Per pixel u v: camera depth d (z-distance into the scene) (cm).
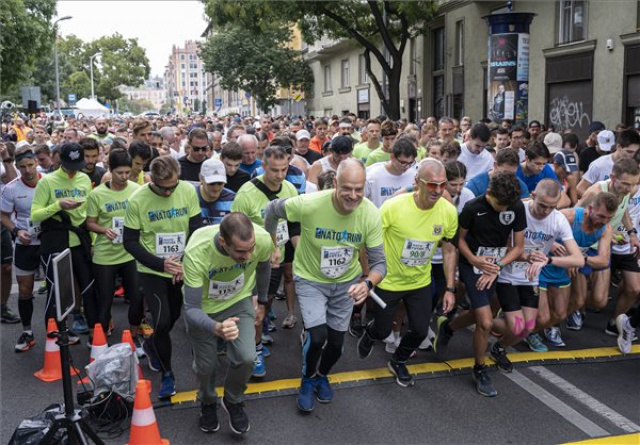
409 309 460
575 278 546
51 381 490
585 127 1477
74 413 344
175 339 580
